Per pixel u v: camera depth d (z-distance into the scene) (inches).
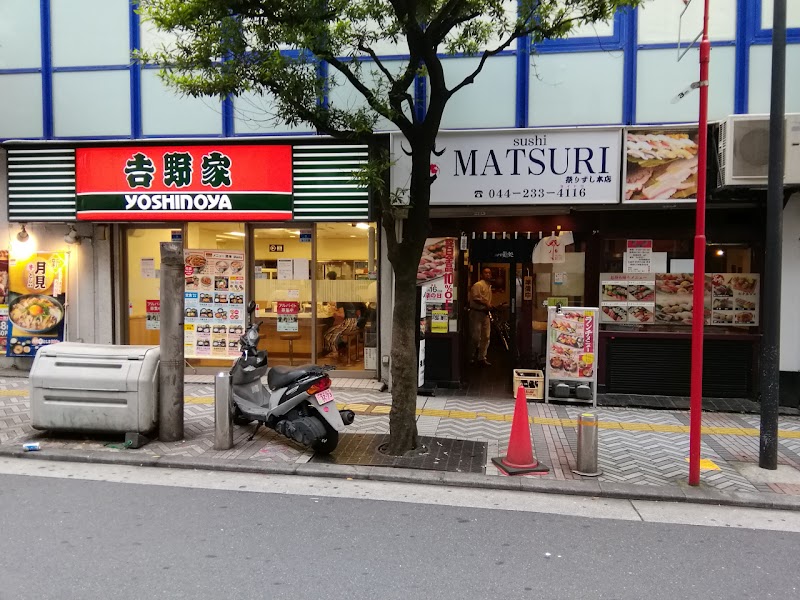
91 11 331.9
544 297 336.8
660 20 291.3
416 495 192.7
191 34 271.4
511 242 336.5
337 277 352.8
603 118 297.3
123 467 215.3
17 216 342.3
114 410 228.7
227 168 324.8
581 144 293.1
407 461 219.1
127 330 369.1
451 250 333.1
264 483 201.6
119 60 331.0
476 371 386.3
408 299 225.9
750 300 310.5
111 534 158.9
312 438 213.3
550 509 183.0
